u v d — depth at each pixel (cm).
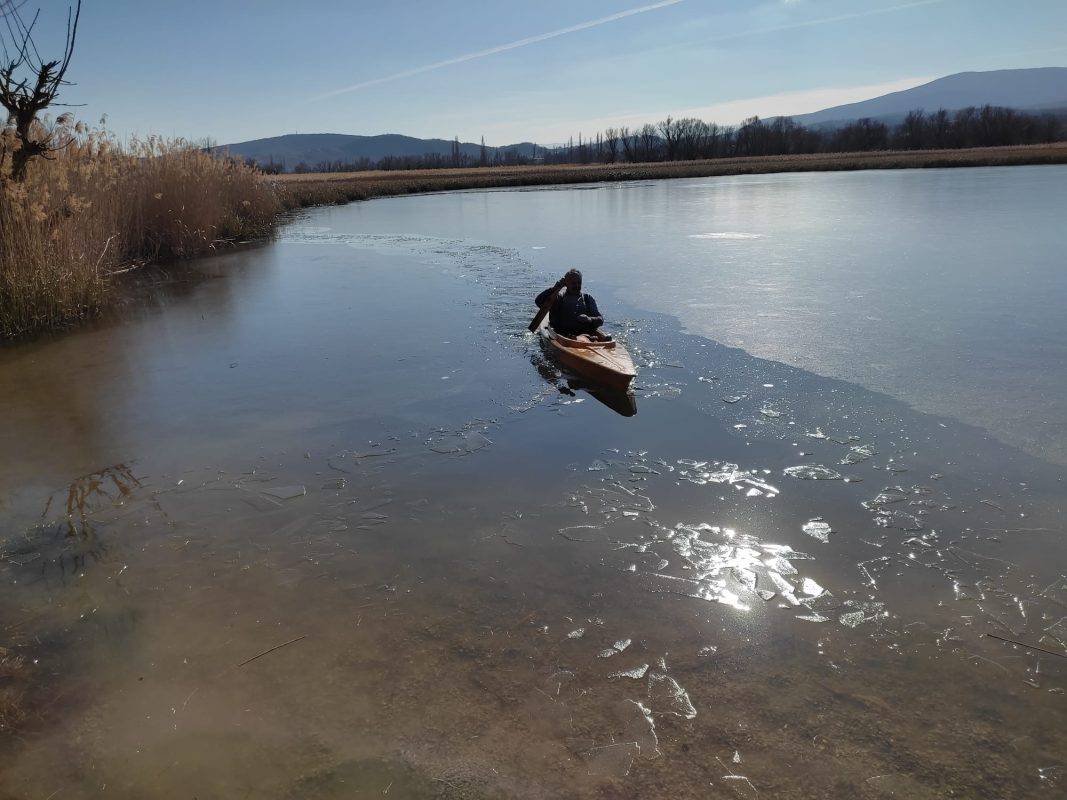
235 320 1075
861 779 273
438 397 728
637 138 11531
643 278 1318
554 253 1681
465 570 421
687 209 2698
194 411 690
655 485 529
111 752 286
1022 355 782
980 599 387
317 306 1167
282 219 2909
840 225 1983
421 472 556
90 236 1197
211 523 478
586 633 362
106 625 370
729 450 586
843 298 1088
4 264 989
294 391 748
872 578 409
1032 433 587
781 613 379
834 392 702
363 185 4928
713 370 786
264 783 270
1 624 370
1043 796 265
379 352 892
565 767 279
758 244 1678
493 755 285
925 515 474
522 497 514
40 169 1110
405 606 386
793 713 308
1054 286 1103
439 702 314
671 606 385
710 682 328
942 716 306
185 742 291
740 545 446
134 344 938
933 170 5131
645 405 694
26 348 923
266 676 332
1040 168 4766
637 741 292
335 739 293
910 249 1508
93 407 703
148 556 438
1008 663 339
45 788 268
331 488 529
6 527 471
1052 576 405
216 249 1914
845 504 493
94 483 537
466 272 1470
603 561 430
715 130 10962
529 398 721
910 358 791
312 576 416
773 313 1018
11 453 594
